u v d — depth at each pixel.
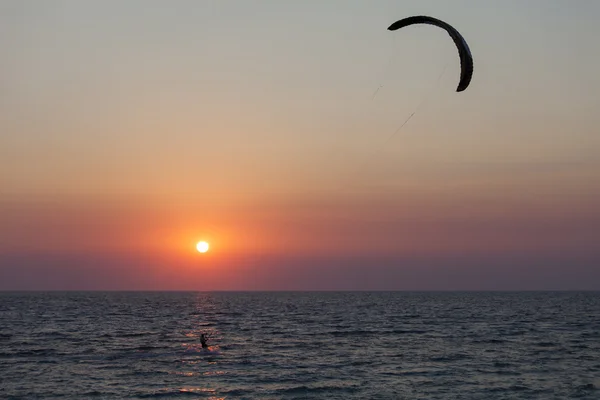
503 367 48.25
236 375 44.47
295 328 87.06
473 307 172.12
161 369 47.06
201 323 98.69
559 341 67.69
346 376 44.16
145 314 129.62
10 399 36.81
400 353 56.75
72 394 38.06
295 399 36.88
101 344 64.50
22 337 72.44
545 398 37.16
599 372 45.94
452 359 52.78
